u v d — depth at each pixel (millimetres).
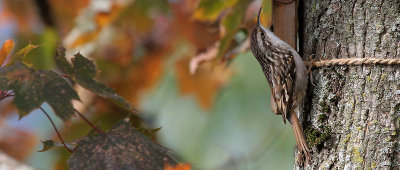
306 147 4980
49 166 6848
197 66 6812
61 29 8227
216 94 8273
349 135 4688
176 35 7934
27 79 3605
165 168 3850
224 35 6273
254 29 6289
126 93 8273
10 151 7707
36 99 3543
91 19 7465
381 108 4570
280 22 5410
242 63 8859
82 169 3738
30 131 7902
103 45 7773
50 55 5027
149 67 8211
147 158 3844
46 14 8094
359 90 4680
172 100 9070
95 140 3861
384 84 4582
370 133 4582
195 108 8906
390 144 4504
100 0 7535
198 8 6234
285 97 5418
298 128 5180
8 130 7781
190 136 8789
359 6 4742
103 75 7996
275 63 5754
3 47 3988
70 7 8203
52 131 7863
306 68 5090
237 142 8719
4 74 3596
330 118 4848
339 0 4867
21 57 3992
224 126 8789
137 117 6430
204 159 8641
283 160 8711
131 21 7770
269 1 6242
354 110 4695
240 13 6219
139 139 3908
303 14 5285
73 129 5777
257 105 8812
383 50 4613
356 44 4738
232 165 8562
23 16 8156
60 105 3559
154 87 8516
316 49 5043
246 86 8828
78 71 3904
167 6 7641
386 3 4633
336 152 4734
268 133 8766
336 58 4855
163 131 8820
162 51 8109
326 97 4887
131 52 8000
